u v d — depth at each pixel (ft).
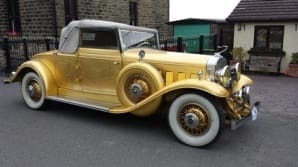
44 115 17.83
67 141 13.84
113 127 15.84
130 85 14.87
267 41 37.55
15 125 15.94
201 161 12.07
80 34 16.99
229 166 11.68
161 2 52.60
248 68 37.70
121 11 43.47
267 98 22.94
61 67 18.11
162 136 14.65
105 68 16.15
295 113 18.97
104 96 16.57
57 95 18.43
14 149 12.89
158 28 52.54
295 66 34.09
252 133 15.28
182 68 14.35
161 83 14.16
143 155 12.51
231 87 14.16
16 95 22.91
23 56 32.53
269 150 13.21
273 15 36.35
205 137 13.03
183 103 13.37
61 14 35.32
